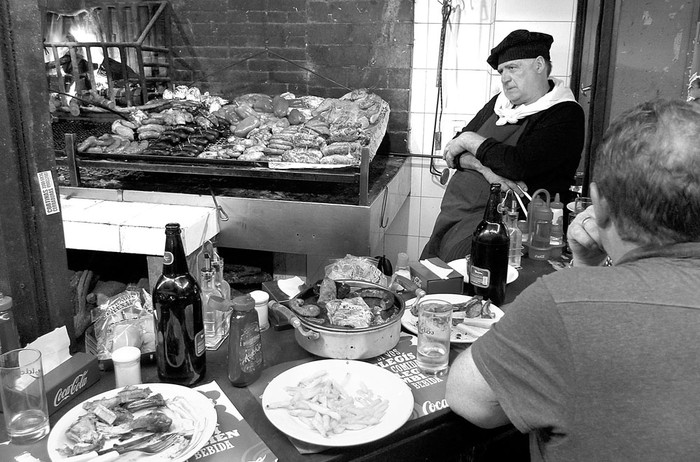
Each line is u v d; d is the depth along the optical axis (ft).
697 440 2.64
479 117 10.04
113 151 10.23
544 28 11.57
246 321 4.12
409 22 12.43
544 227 6.91
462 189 9.41
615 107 8.61
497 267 5.47
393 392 4.00
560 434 2.96
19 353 3.75
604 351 2.77
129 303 4.71
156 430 3.51
